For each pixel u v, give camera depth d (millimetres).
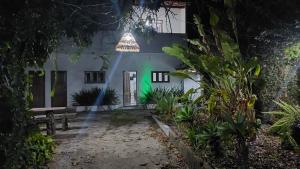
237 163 4613
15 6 2979
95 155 6219
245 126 4375
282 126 5484
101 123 11086
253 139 5707
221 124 5039
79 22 4008
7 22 2982
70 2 3643
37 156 4707
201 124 7320
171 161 5672
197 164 4633
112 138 8156
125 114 13773
